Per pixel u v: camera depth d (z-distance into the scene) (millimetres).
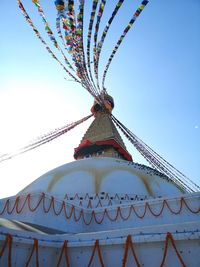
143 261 9078
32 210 15188
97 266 9664
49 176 22781
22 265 9414
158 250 9031
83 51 12219
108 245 9859
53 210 15867
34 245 9867
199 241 8594
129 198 19859
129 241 9430
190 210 15359
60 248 10586
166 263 8727
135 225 16438
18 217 15586
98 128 30672
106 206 18047
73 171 22547
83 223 17547
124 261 9055
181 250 8742
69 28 10562
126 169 22812
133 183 21109
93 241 10141
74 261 10180
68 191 20359
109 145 29344
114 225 17016
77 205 17875
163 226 9383
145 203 16922
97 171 22016
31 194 15875
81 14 9641
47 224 15141
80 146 30297
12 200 16531
